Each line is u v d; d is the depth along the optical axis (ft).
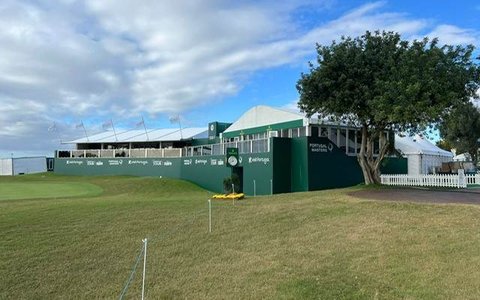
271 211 43.50
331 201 47.52
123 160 162.50
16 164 202.90
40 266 28.76
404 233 33.01
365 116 65.26
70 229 37.32
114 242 33.86
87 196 78.43
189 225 38.91
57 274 27.48
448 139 126.11
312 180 87.45
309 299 22.49
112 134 197.67
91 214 43.14
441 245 29.53
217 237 35.04
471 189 66.28
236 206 47.62
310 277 25.48
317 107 66.03
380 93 59.88
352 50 64.18
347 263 27.50
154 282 26.11
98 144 194.59
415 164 110.83
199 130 174.91
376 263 27.09
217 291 24.35
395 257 27.89
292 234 35.01
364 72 62.13
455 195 52.75
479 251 27.78
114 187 108.47
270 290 23.97
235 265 28.43
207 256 30.53
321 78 63.62
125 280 26.48
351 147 98.07
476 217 36.35
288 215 41.37
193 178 127.44
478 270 24.73
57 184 112.27
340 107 64.03
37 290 25.22
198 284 25.49
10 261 29.48
